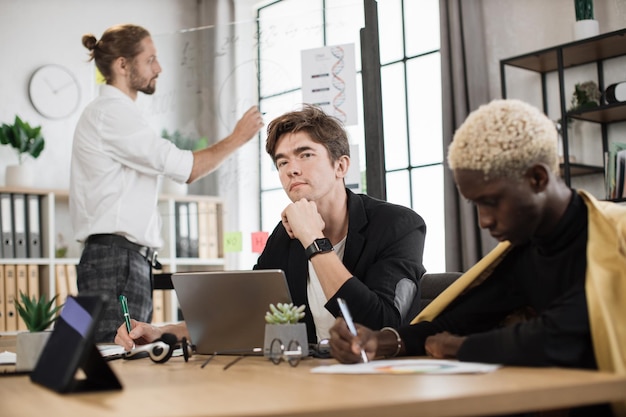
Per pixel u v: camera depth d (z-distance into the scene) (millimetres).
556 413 1306
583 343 1099
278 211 3611
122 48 3131
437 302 1470
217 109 3631
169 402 877
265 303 1552
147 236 3031
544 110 4406
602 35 3836
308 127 1989
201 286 1607
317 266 1740
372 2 2955
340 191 2010
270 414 749
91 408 863
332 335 1337
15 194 4977
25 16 5637
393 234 1925
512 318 1463
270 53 3496
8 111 5496
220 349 1649
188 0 6449
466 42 4551
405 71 5121
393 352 1391
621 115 4023
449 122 4555
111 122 2992
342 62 3248
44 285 5086
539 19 4434
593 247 1140
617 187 3730
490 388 861
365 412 771
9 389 1118
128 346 1835
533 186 1151
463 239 4449
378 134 2922
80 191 3020
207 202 4129
